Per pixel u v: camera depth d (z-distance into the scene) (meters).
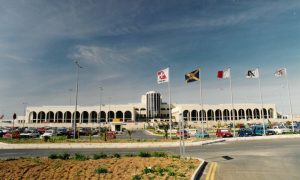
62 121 118.94
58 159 15.01
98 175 10.17
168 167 12.05
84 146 27.00
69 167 11.91
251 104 117.44
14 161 14.05
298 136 36.91
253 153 19.20
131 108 119.94
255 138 34.41
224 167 12.96
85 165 12.52
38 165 12.52
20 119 128.00
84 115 126.12
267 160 15.40
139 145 27.77
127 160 14.38
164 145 27.94
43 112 122.00
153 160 14.40
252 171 11.77
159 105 132.00
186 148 24.55
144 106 132.75
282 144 26.05
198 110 116.12
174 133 56.22
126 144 27.55
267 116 116.12
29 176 9.95
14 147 26.88
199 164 13.13
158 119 117.12
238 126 79.25
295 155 17.64
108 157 15.94
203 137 39.53
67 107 119.88
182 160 14.48
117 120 101.62
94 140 33.84
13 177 9.78
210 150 22.09
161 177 9.84
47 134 44.66
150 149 23.83
